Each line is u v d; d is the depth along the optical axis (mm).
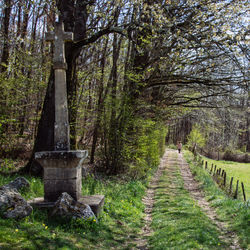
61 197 5793
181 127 68062
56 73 6352
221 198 10500
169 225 6953
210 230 6645
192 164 24344
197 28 11438
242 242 5906
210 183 13883
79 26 12289
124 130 13055
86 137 17172
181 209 8648
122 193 9805
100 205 6699
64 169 6199
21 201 5164
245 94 15266
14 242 4031
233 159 41156
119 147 13164
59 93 6332
